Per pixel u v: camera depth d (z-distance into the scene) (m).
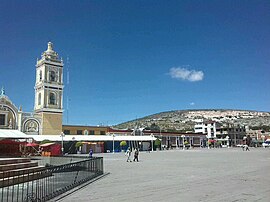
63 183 13.74
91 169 17.89
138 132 92.19
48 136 64.06
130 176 18.31
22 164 16.25
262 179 16.06
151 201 10.35
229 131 134.62
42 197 10.65
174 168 23.66
